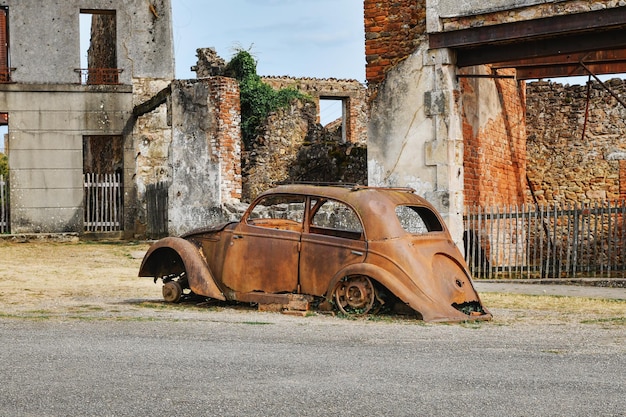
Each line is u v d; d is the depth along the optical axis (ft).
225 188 68.90
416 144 50.75
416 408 15.69
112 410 15.48
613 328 27.27
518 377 18.40
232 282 30.91
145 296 37.04
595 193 71.00
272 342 23.04
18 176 78.13
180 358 20.31
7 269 50.08
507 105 61.36
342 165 88.17
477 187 53.83
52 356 20.51
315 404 15.92
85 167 99.50
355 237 30.35
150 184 78.64
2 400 16.16
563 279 46.62
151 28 81.51
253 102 94.07
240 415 15.19
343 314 28.58
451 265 29.76
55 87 78.74
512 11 46.83
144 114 80.64
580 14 44.55
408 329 25.86
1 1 78.07
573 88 72.13
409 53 51.03
